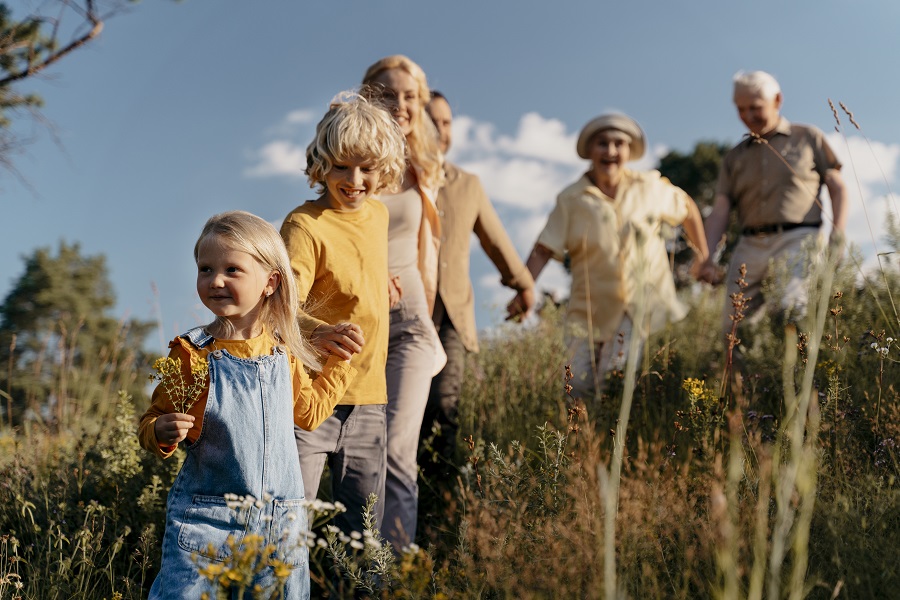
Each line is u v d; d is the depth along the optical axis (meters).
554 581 2.49
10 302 30.69
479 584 2.66
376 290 3.54
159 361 2.72
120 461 4.02
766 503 2.31
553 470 3.21
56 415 5.85
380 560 2.71
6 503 3.96
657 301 5.38
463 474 4.03
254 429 2.75
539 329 6.42
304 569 2.72
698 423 3.64
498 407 4.95
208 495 2.70
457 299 4.58
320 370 3.08
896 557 2.51
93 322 30.38
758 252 5.79
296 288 3.01
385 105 4.23
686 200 5.89
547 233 5.75
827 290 2.15
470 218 4.74
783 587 2.39
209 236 2.85
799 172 5.74
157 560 3.59
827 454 3.18
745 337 4.89
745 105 5.83
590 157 5.85
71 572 3.30
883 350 3.71
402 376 3.91
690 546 2.67
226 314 2.83
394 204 4.16
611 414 4.40
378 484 3.49
